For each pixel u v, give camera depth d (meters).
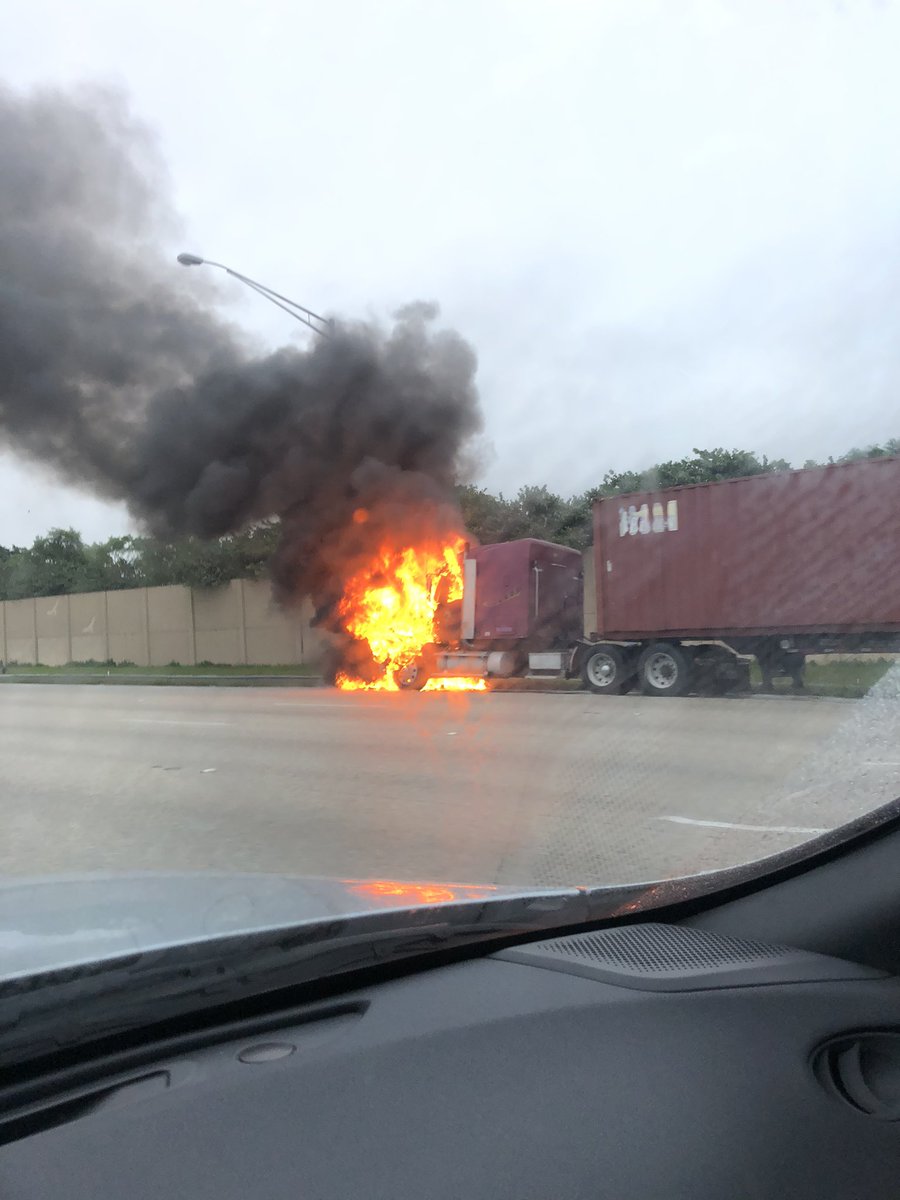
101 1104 2.23
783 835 6.03
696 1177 2.08
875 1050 2.68
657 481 28.39
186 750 12.45
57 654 40.88
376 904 3.23
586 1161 2.10
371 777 9.81
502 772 9.84
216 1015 2.59
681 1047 2.58
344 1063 2.41
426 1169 2.03
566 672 20.09
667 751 10.86
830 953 3.25
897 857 3.24
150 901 3.28
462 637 21.56
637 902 3.54
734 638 18.03
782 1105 2.36
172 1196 1.92
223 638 34.47
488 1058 2.47
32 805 9.09
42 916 3.07
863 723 10.70
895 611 16.17
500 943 3.20
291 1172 2.00
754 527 17.56
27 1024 2.26
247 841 7.27
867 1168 2.18
